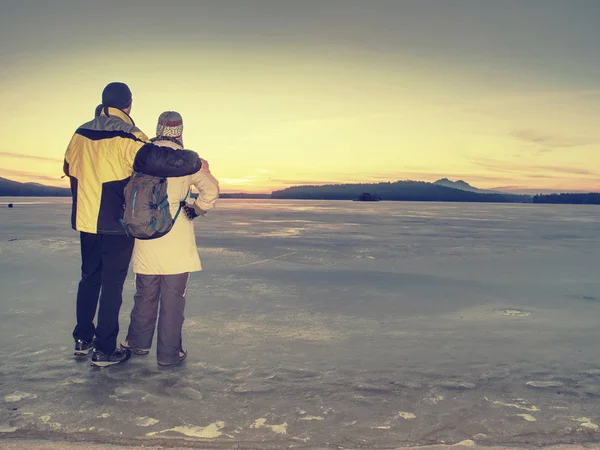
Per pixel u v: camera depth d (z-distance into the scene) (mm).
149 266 3334
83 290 3441
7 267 7367
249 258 8500
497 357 3566
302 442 2307
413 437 2365
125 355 3428
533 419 2574
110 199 3250
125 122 3322
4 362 3350
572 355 3627
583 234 15664
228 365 3342
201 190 3340
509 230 17312
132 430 2402
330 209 43750
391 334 4117
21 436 2332
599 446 2303
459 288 6207
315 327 4285
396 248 10578
